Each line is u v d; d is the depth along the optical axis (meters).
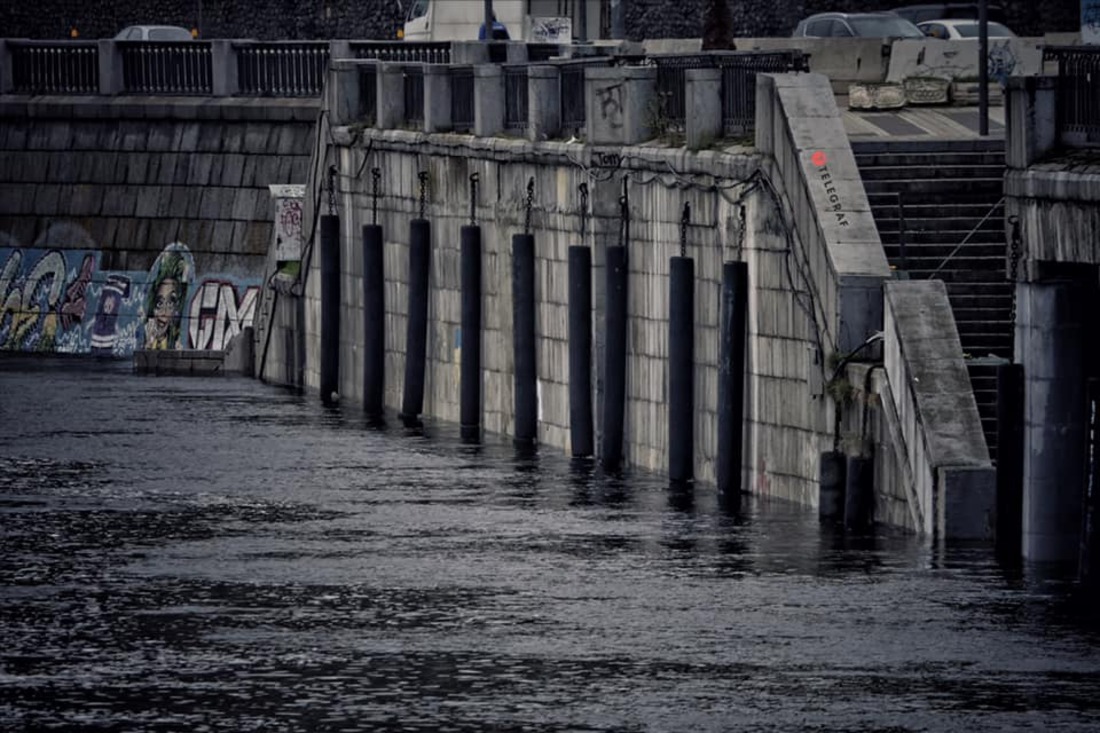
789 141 104.25
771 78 105.88
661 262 116.69
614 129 120.19
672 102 117.25
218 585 94.94
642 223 118.50
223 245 179.38
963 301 107.12
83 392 160.00
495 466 123.44
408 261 145.88
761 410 108.56
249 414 148.00
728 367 108.62
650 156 116.44
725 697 78.38
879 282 100.44
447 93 142.50
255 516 110.38
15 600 92.44
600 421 122.88
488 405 137.62
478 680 80.56
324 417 146.50
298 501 114.19
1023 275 92.81
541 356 130.50
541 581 94.75
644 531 103.44
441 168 141.75
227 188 179.38
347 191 155.75
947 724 75.44
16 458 129.38
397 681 80.50
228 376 171.12
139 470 124.88
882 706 77.19
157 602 92.00
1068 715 76.25
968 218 110.06
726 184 109.62
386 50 169.25
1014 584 91.00
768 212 106.50
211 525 108.12
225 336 178.12
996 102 128.38
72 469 125.31
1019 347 93.44
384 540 103.62
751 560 96.62
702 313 113.06
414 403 144.62
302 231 164.88
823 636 85.25
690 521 105.19
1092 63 90.62
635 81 118.88
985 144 112.56
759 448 109.00
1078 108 91.31
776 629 86.38
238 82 180.88
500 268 134.88
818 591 91.38
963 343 105.94
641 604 90.44
